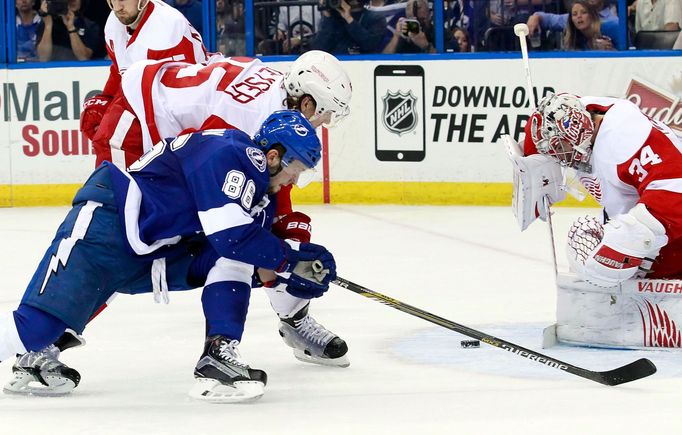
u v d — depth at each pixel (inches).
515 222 554.6
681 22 592.7
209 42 636.1
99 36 636.1
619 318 295.1
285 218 276.1
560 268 437.1
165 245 247.0
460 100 609.3
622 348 295.9
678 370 271.7
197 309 366.3
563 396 247.6
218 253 245.6
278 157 243.4
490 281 411.5
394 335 323.3
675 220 281.9
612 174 292.4
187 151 242.2
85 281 239.3
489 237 513.0
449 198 614.9
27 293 239.3
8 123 637.9
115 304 375.9
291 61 628.7
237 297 247.1
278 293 279.0
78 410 239.1
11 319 236.8
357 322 343.3
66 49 636.7
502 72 604.7
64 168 636.1
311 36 629.3
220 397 243.4
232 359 245.4
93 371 280.8
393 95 615.8
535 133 301.3
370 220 567.5
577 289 298.8
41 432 220.8
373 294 261.6
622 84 596.1
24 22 635.5
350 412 235.8
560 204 604.1
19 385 253.4
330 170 626.2
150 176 244.2
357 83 618.5
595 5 599.8
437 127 612.7
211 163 237.1
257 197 242.7
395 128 617.0
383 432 218.8
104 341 318.3
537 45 609.9
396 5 617.9
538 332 324.2
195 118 270.4
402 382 266.4
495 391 254.2
